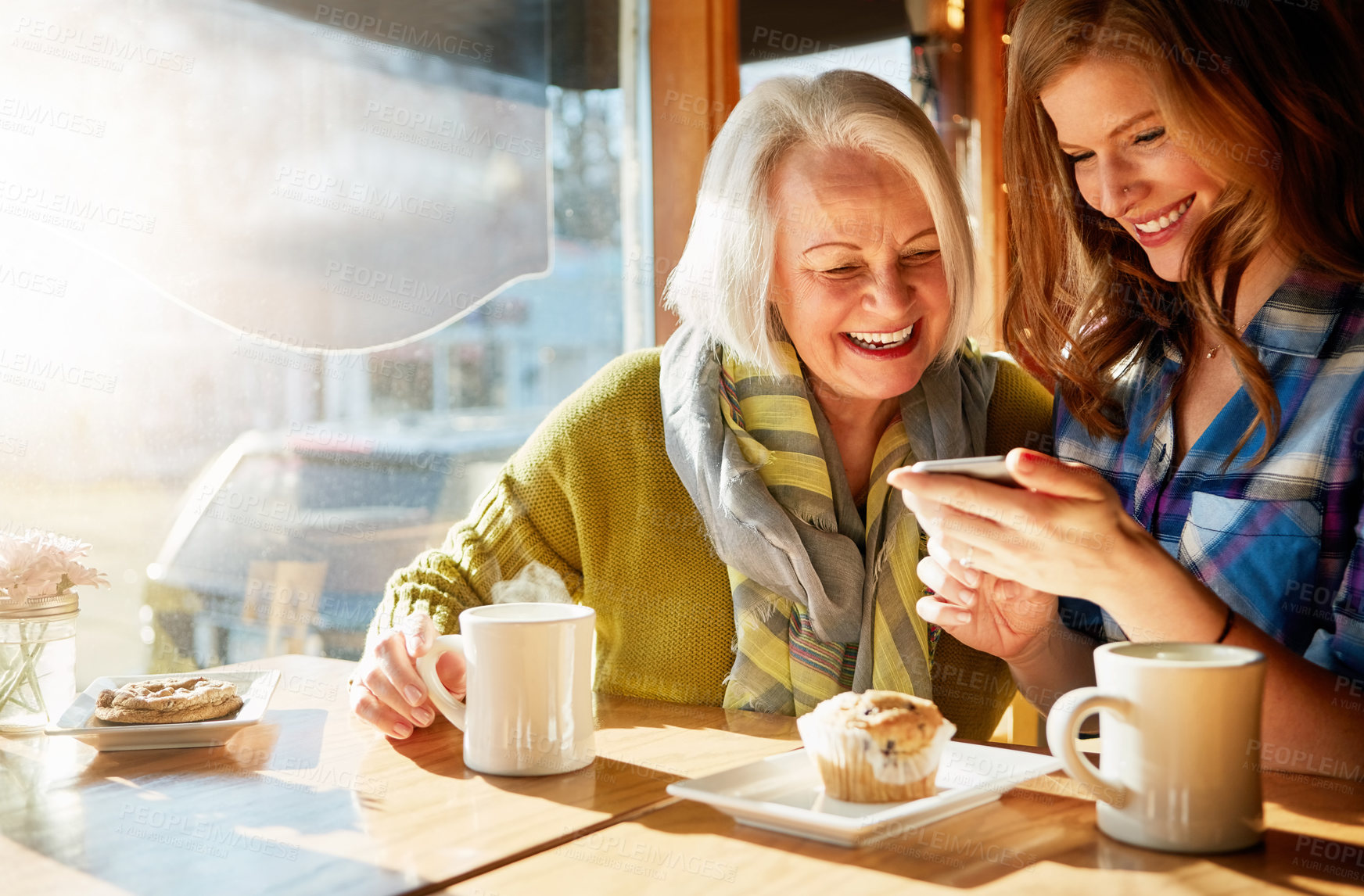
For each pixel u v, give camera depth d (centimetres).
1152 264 115
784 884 63
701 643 127
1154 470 117
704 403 123
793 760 83
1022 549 80
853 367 115
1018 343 130
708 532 125
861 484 129
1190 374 117
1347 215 107
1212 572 110
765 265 116
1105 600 81
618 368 136
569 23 198
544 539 133
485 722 87
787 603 120
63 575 107
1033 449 133
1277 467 108
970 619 104
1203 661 69
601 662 133
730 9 194
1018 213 126
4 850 72
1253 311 115
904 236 110
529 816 76
